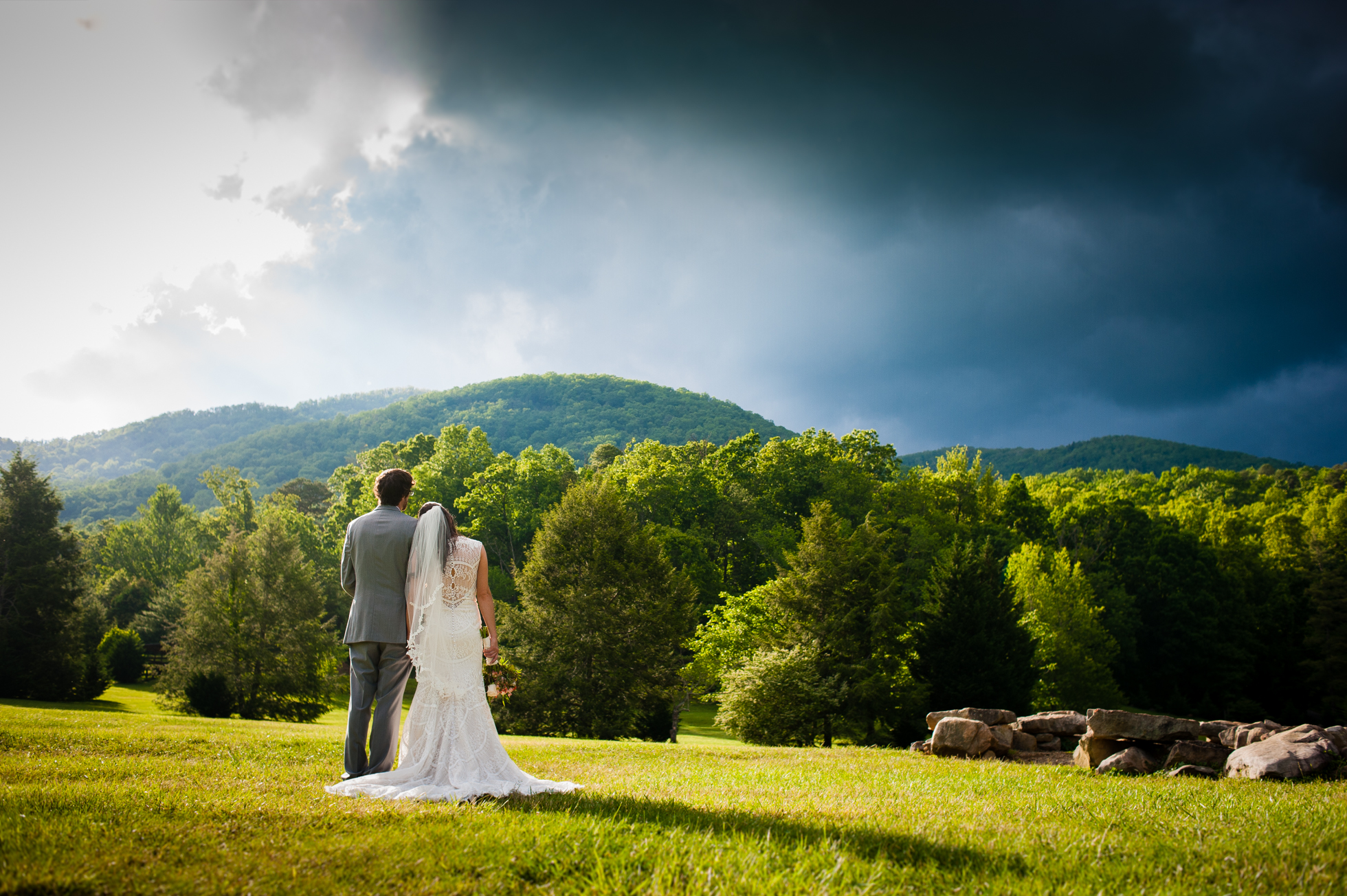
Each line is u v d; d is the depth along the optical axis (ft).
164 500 242.78
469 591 18.06
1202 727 31.07
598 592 108.78
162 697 123.34
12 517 126.82
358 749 17.70
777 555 173.17
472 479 197.67
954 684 101.19
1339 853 12.79
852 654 102.73
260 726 51.93
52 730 31.71
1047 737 40.65
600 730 103.30
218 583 122.72
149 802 14.07
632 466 197.57
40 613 123.65
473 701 17.48
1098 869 11.66
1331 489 242.58
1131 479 340.39
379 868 10.21
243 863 10.22
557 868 10.49
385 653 17.87
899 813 16.15
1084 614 140.87
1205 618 186.80
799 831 13.25
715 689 126.52
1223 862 12.17
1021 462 570.05
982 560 107.96
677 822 13.58
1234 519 217.56
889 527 168.04
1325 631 173.17
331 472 642.63
